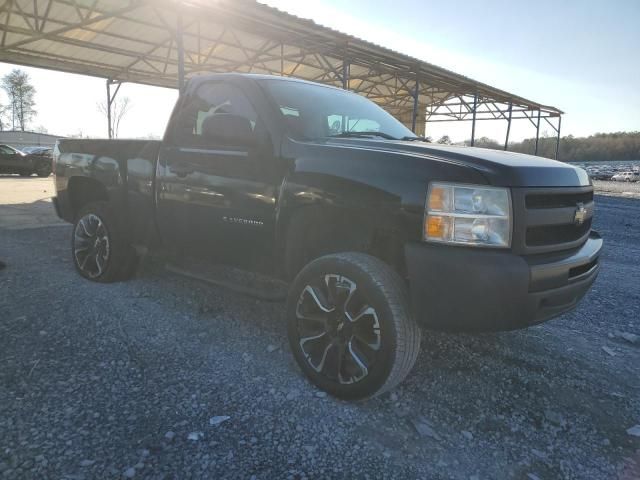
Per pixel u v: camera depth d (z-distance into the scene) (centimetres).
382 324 250
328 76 2080
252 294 327
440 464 219
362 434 238
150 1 1009
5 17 1291
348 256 269
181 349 324
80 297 417
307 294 283
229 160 333
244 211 324
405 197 249
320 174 282
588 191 295
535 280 236
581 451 235
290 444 226
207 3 1020
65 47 1585
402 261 273
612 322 423
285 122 317
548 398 285
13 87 7356
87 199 507
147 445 219
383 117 415
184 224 371
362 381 258
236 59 1819
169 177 378
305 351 285
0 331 338
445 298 237
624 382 310
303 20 1140
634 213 1451
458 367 320
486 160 253
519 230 239
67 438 221
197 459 212
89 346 321
